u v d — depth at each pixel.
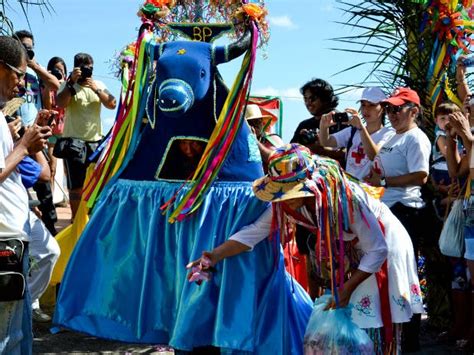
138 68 4.73
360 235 4.28
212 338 4.46
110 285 4.68
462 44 6.79
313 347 4.31
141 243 4.70
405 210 5.71
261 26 4.62
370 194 4.55
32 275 5.50
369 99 6.00
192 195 4.54
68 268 4.75
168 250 4.64
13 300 4.00
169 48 4.63
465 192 5.59
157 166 4.71
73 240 6.44
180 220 4.53
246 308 4.42
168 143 4.67
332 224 4.22
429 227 6.16
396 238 4.48
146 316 4.61
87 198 4.90
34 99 7.59
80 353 5.55
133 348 5.70
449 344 5.98
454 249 5.66
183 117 4.62
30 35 7.55
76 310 4.71
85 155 7.57
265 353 4.50
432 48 6.88
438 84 6.73
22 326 4.28
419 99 6.40
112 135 4.86
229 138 4.52
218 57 4.58
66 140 7.54
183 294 4.48
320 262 4.34
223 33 4.73
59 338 5.92
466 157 5.60
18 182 4.16
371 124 6.10
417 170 5.66
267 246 4.59
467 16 6.84
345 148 6.47
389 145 5.80
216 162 4.52
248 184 4.63
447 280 6.30
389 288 4.41
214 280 4.50
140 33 4.77
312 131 6.44
